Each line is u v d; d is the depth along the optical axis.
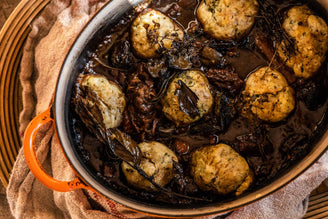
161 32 0.57
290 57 0.57
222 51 0.58
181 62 0.57
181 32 0.58
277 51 0.57
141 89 0.57
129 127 0.58
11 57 0.69
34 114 0.68
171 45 0.57
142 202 0.56
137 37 0.57
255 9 0.57
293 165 0.56
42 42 0.68
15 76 0.69
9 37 0.68
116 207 0.63
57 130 0.55
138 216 0.63
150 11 0.58
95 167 0.58
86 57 0.59
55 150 0.66
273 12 0.57
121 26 0.59
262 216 0.63
